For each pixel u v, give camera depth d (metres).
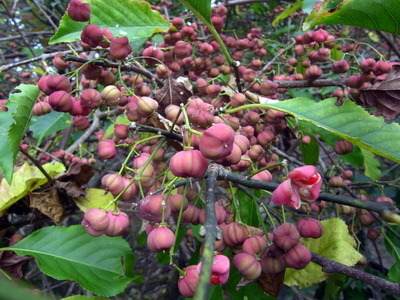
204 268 0.06
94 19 0.19
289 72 0.29
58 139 0.38
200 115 0.12
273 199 0.10
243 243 0.12
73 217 0.45
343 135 0.11
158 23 0.20
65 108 0.15
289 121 0.21
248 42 0.27
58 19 0.44
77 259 0.15
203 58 0.23
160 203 0.11
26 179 0.18
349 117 0.12
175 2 0.45
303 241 0.17
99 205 0.19
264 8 0.45
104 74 0.17
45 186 0.18
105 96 0.15
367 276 0.12
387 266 0.35
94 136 0.47
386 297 0.29
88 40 0.15
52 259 0.15
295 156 0.39
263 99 0.19
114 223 0.13
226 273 0.10
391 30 0.14
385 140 0.11
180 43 0.20
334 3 0.14
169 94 0.15
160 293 0.47
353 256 0.16
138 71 0.17
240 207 0.18
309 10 0.22
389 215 0.09
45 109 0.16
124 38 0.15
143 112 0.14
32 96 0.15
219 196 0.34
